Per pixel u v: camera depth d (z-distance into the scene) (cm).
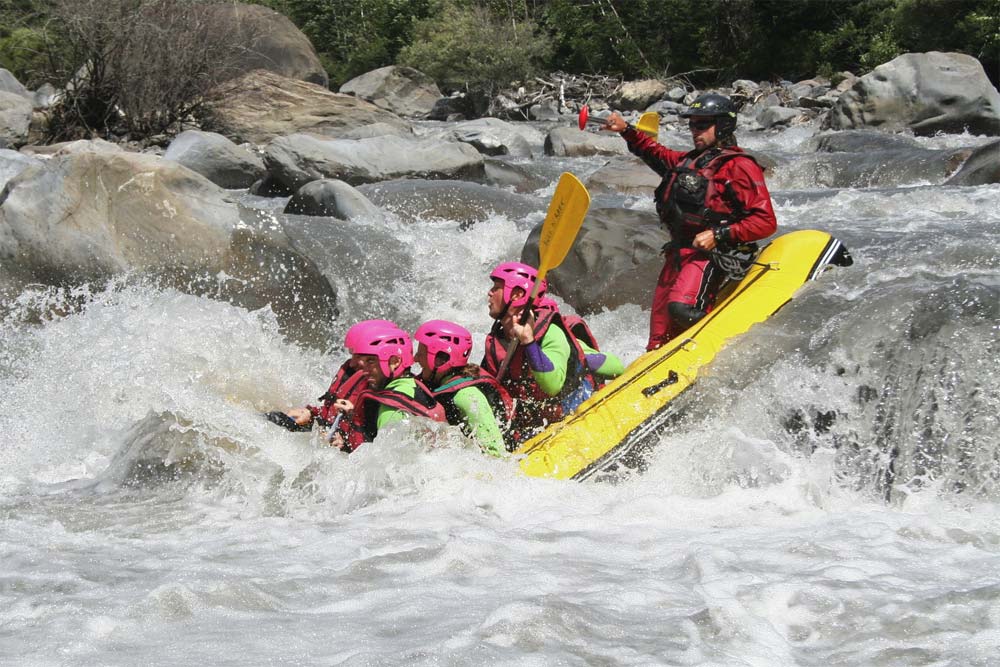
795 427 754
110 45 2527
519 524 607
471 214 1566
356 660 399
